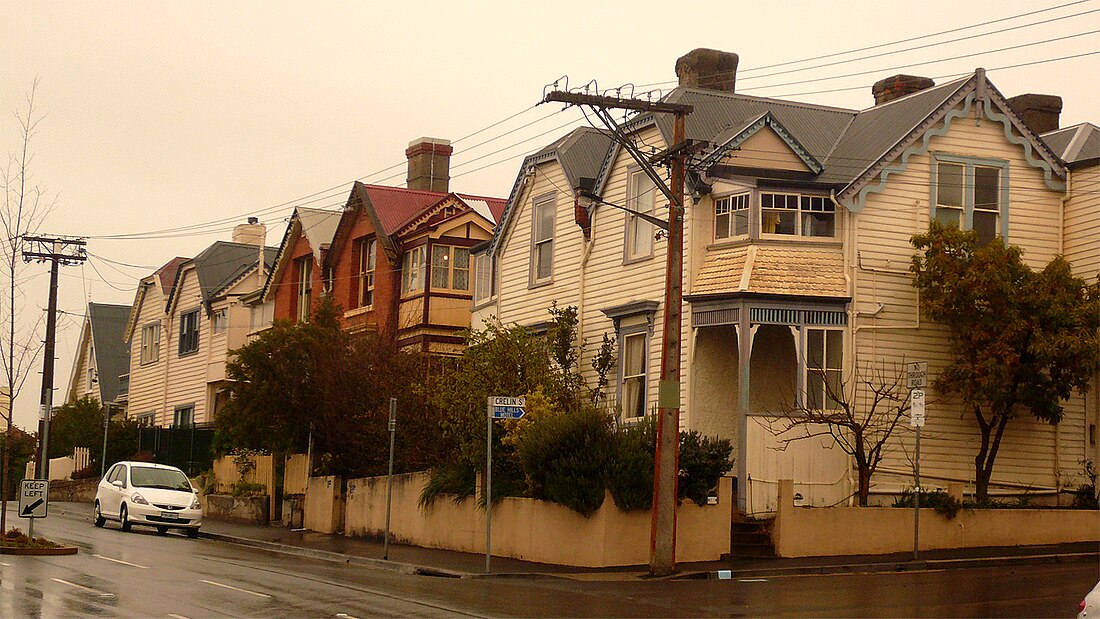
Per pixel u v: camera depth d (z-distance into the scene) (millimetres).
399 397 33312
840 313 28062
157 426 54781
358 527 33344
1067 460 29219
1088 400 29547
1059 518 26922
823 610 18016
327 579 21859
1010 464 28828
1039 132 34781
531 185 36125
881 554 25344
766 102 32656
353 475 34625
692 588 21047
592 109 23844
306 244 47531
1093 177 29328
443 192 45469
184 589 19250
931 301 27797
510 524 26875
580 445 25062
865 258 28219
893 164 28562
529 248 35906
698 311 28844
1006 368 26969
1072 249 29625
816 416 26641
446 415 30641
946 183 29078
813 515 25234
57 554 24938
